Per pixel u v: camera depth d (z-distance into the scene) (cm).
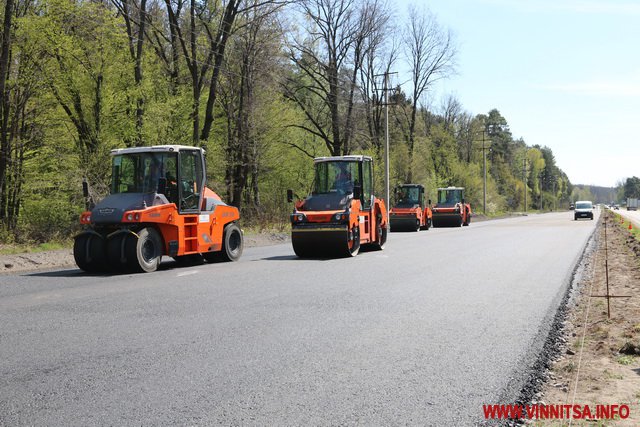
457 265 1582
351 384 540
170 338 729
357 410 470
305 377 562
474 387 532
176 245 1566
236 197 3700
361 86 5097
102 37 2528
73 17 2478
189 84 3484
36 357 643
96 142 2558
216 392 517
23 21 2206
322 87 4406
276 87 3856
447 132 8038
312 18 4312
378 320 841
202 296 1066
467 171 8525
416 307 947
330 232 1803
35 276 1406
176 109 2941
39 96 2400
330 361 620
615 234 3119
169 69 3294
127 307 955
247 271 1472
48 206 2444
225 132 3812
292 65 4378
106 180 2552
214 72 3256
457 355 646
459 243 2450
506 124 15550
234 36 3588
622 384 549
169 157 1588
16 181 2419
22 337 741
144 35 3145
